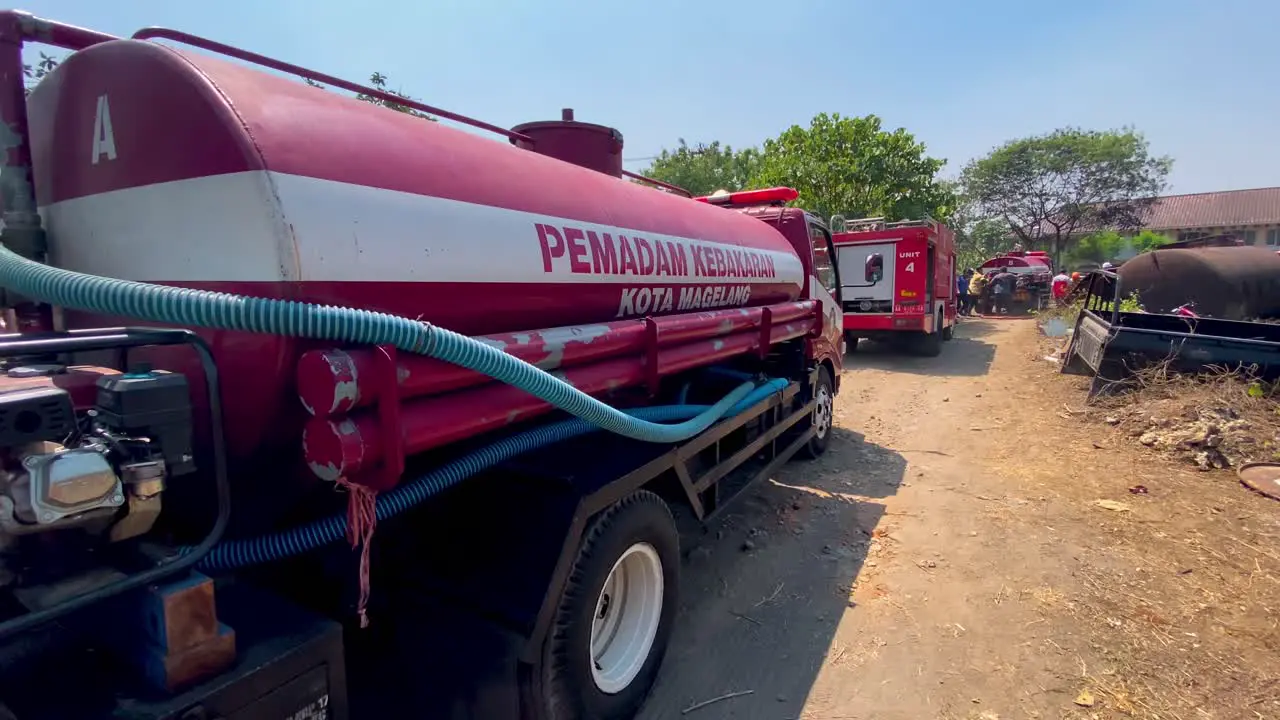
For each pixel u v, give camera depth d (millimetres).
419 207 2131
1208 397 6816
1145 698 3010
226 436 1978
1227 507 5098
